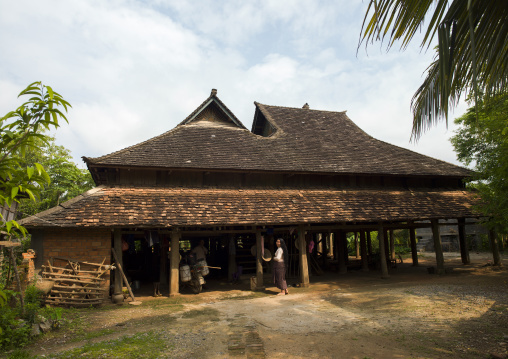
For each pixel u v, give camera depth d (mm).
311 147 15164
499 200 10391
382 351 5379
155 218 9969
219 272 15750
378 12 3217
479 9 3168
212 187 12297
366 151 15688
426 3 3258
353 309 8078
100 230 9906
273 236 14500
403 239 27719
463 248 16312
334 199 12773
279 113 18297
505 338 5746
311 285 12234
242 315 7883
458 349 5367
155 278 13102
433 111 3852
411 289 10102
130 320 7684
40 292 7938
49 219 9133
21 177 3379
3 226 3410
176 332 6621
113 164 10820
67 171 24938
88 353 5469
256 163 12648
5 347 5730
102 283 9656
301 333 6391
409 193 14180
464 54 3455
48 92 3287
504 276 12039
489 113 9297
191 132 14055
